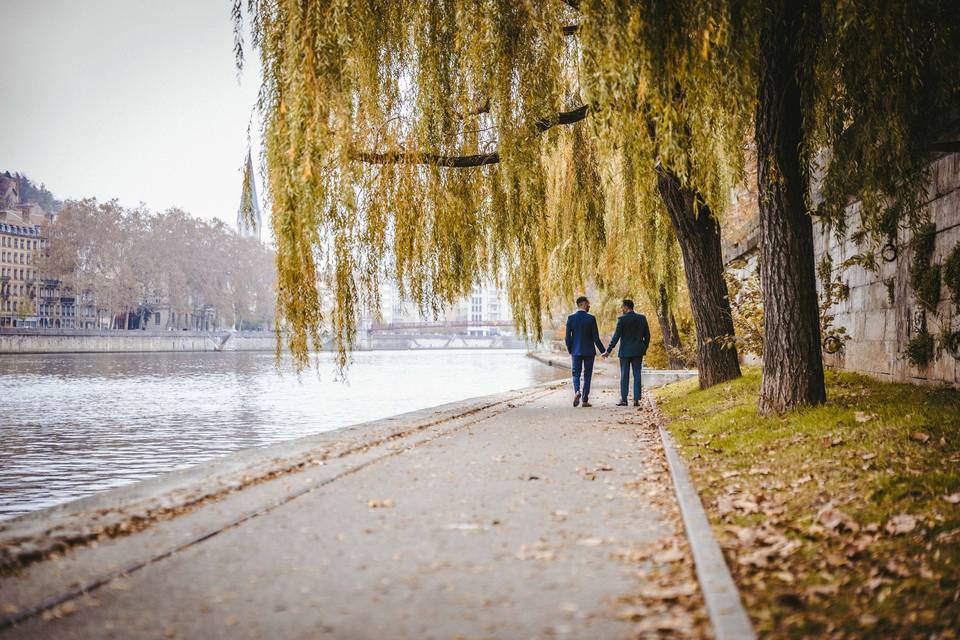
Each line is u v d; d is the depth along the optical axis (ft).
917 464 19.49
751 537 15.30
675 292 61.57
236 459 27.25
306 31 28.45
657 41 25.16
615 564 13.88
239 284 556.92
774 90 29.78
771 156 30.25
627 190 47.85
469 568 13.75
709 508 18.20
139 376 153.28
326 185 34.96
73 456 45.93
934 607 11.40
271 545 15.42
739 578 12.94
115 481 37.78
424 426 37.04
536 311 45.96
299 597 12.28
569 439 31.76
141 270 476.54
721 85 25.79
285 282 34.06
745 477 21.48
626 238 54.54
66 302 538.06
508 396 58.39
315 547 15.25
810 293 31.04
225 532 16.53
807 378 30.76
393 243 39.47
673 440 29.78
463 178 41.81
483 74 35.35
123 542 15.65
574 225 52.70
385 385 116.37
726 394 41.98
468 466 24.99
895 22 25.20
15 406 81.82
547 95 35.58
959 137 29.66
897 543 14.44
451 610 11.61
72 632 10.84
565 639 10.41
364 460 26.27
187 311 506.48
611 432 34.22
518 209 40.16
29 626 11.09
